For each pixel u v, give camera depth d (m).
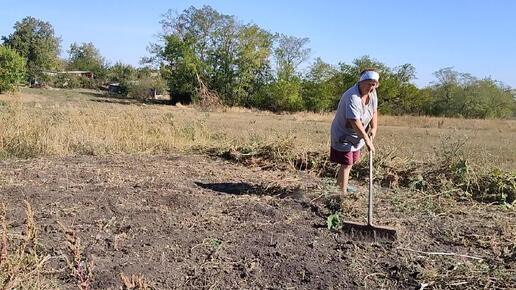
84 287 3.39
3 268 3.26
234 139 11.18
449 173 7.52
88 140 10.11
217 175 7.86
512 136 26.44
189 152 10.30
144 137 10.70
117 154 9.81
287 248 4.61
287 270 4.16
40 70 71.94
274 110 55.91
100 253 4.37
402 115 49.47
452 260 4.41
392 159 8.24
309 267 4.21
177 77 56.91
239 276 4.06
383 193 6.84
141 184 6.84
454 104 51.47
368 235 4.96
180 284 3.89
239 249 4.57
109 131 10.88
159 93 63.09
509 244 4.79
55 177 7.18
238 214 5.63
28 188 6.39
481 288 3.86
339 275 4.10
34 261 3.63
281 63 56.88
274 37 57.41
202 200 6.15
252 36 56.97
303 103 55.28
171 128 11.84
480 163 7.84
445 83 51.88
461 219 5.79
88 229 4.98
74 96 54.47
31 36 72.62
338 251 4.58
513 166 11.02
